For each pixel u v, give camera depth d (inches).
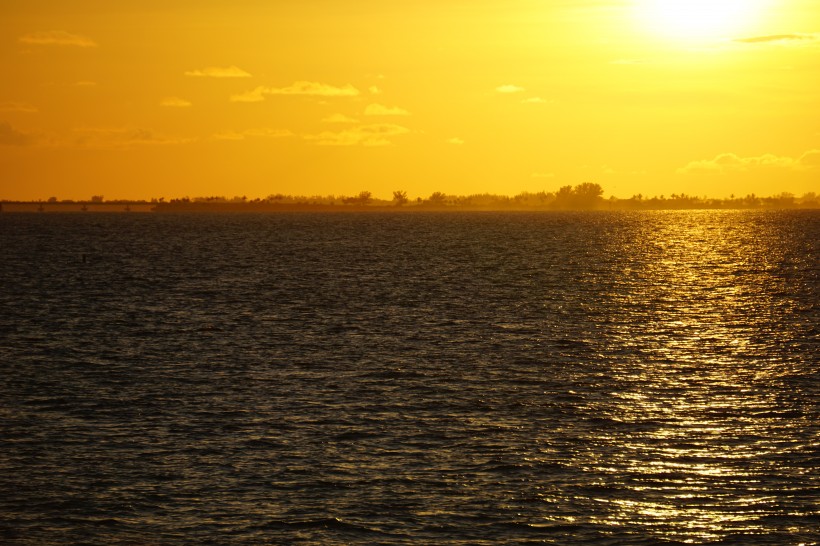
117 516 1566.2
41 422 2071.9
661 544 1476.4
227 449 1887.3
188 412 2155.5
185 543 1473.9
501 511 1589.6
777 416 2137.1
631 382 2470.5
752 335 3225.9
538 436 1980.8
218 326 3395.7
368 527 1528.1
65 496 1643.7
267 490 1673.2
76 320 3528.5
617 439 1963.6
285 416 2121.1
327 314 3705.7
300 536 1494.8
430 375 2539.4
